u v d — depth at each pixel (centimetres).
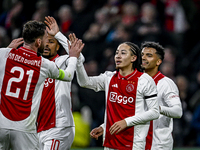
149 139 1595
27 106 1423
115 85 1536
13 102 1405
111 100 1533
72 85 3234
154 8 3522
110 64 3319
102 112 3138
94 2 3934
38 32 1441
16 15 3894
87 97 3244
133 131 1488
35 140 1461
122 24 3419
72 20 3825
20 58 1427
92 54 3478
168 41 3469
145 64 1711
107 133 1524
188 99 3152
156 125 1644
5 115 1401
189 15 3791
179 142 2883
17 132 1406
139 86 1500
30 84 1422
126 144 1485
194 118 2912
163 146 1622
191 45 3694
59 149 1606
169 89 1642
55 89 1617
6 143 1432
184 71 3441
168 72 3222
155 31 3362
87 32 3722
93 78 1570
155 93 1491
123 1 3766
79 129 2905
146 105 1536
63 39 1616
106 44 3438
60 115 1608
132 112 1495
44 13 3897
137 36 3303
